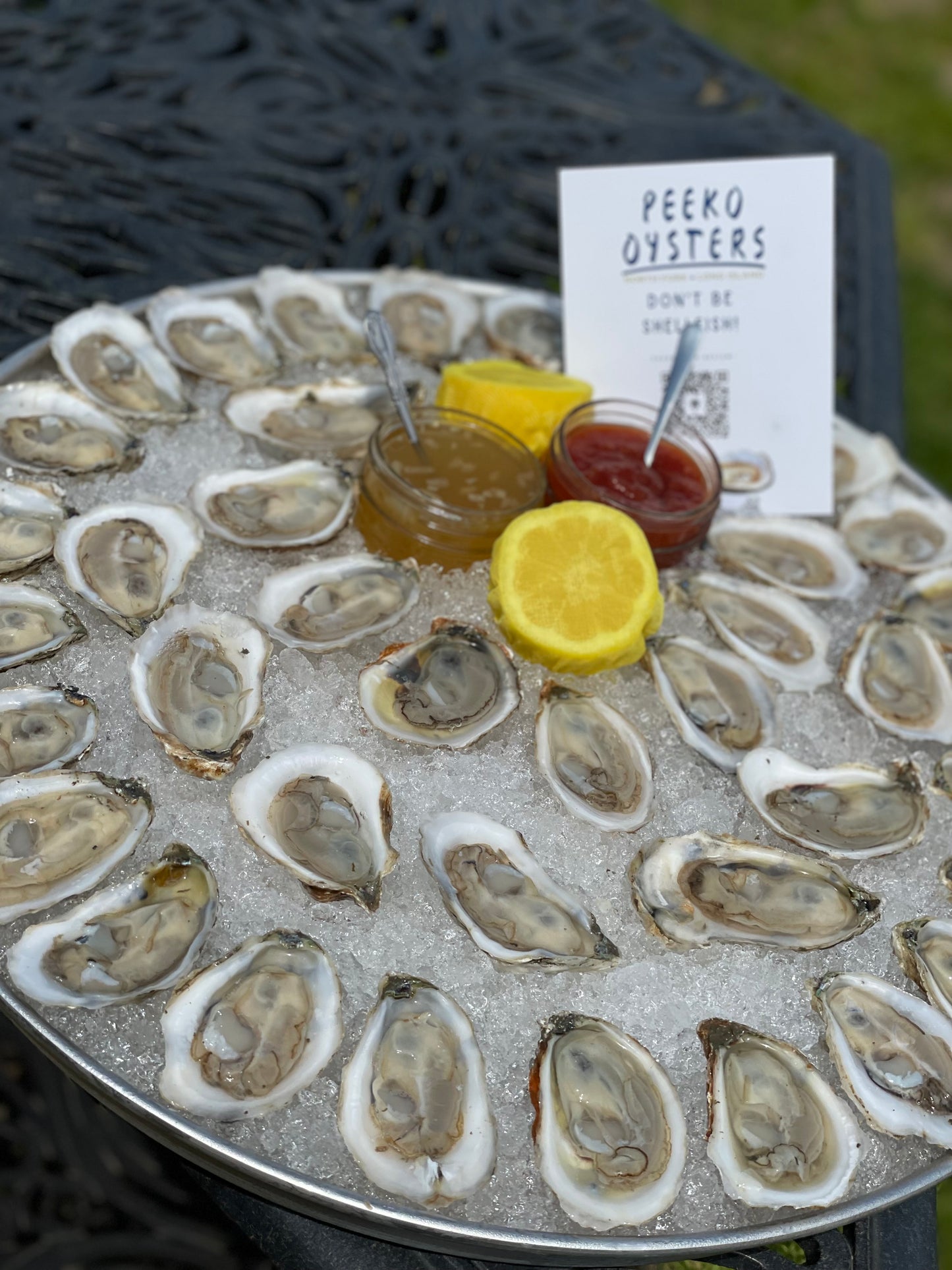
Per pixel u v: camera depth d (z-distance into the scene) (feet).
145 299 1.96
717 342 1.90
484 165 2.39
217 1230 2.10
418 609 1.71
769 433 1.94
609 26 2.66
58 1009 1.32
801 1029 1.46
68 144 2.24
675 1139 1.34
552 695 1.62
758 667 1.74
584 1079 1.39
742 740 1.69
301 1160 1.29
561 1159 1.33
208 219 2.21
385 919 1.43
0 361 1.95
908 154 4.31
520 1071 1.38
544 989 1.43
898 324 2.31
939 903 1.59
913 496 2.01
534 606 1.63
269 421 1.84
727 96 2.57
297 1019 1.37
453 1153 1.31
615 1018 1.43
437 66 2.52
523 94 2.50
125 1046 1.32
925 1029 1.48
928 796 1.66
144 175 2.23
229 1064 1.34
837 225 2.43
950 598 1.89
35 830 1.44
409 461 1.77
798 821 1.62
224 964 1.37
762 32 4.62
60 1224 2.06
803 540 1.93
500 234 2.31
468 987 1.42
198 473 1.78
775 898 1.53
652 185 1.85
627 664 1.68
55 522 1.65
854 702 1.73
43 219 2.13
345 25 2.55
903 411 2.21
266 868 1.44
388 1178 1.27
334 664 1.61
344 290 2.04
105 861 1.42
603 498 1.75
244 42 2.48
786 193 1.85
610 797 1.57
